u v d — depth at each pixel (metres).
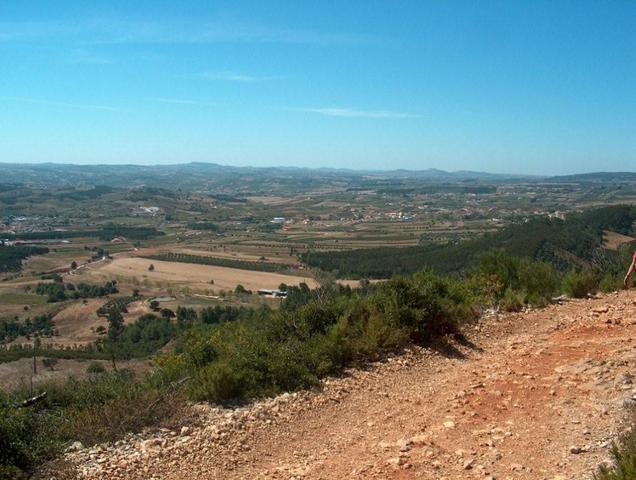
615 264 18.05
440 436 6.65
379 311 11.70
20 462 6.20
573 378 7.97
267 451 6.88
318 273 77.94
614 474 4.57
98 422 7.37
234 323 14.09
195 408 8.17
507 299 14.14
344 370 9.90
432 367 10.14
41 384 9.53
